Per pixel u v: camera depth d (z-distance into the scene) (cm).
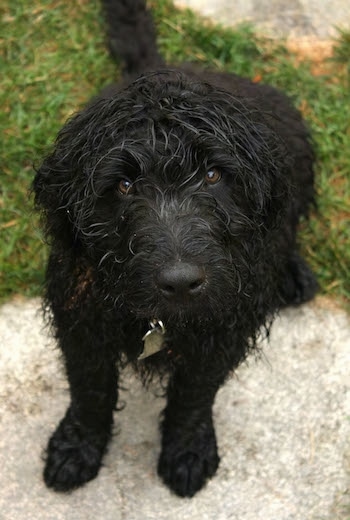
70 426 108
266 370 117
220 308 88
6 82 140
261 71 145
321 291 125
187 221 85
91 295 94
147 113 89
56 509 105
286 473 108
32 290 122
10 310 121
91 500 106
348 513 105
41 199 94
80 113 94
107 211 89
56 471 106
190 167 88
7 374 115
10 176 131
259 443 111
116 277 89
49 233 94
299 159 115
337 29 149
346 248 128
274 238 101
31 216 112
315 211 128
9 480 107
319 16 153
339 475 108
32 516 104
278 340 120
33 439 110
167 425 108
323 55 148
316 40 150
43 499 106
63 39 145
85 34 146
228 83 110
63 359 103
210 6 153
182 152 87
